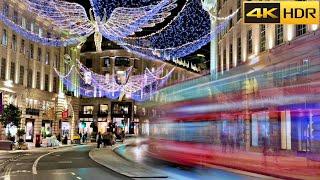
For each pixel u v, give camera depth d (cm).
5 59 5909
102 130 10494
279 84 2350
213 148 2636
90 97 10525
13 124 5334
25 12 6406
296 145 2427
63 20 5259
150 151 3722
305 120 2272
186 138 2812
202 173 2338
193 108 2761
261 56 3528
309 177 1895
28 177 2242
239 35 4606
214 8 5847
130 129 10544
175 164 2947
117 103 10625
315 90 1923
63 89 8088
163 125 3288
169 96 3166
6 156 3997
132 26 4700
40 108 7044
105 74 10731
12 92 6047
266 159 2447
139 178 2112
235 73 2675
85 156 3966
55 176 2291
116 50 10731
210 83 2631
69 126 8250
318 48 1878
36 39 6862
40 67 7131
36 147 5781
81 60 10812
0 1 5672
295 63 2158
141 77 10781
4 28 5856
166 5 4150
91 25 5253
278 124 2592
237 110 2628
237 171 2402
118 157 3700
